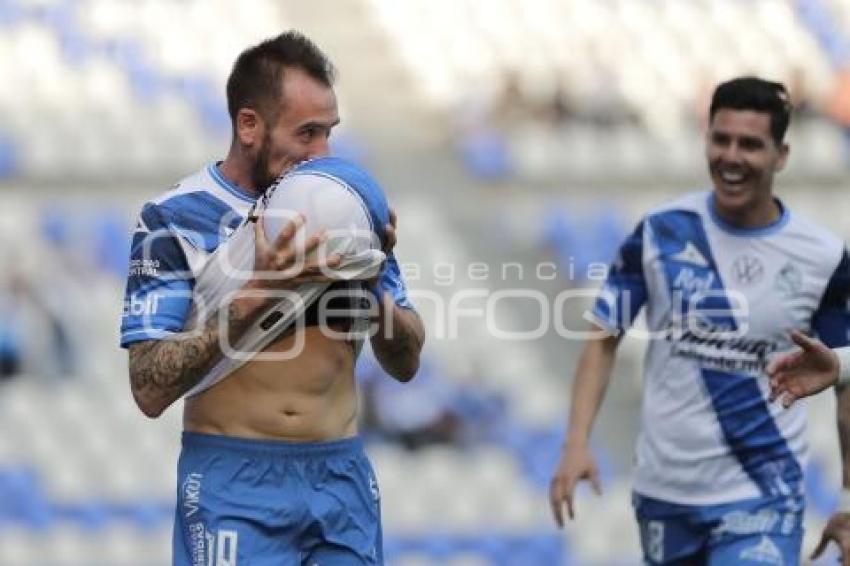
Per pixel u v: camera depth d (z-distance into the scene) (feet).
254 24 191.62
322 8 196.54
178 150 174.81
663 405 56.85
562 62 185.88
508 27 192.95
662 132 179.32
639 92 183.42
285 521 41.75
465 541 129.80
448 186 169.89
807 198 167.32
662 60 187.83
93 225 158.51
